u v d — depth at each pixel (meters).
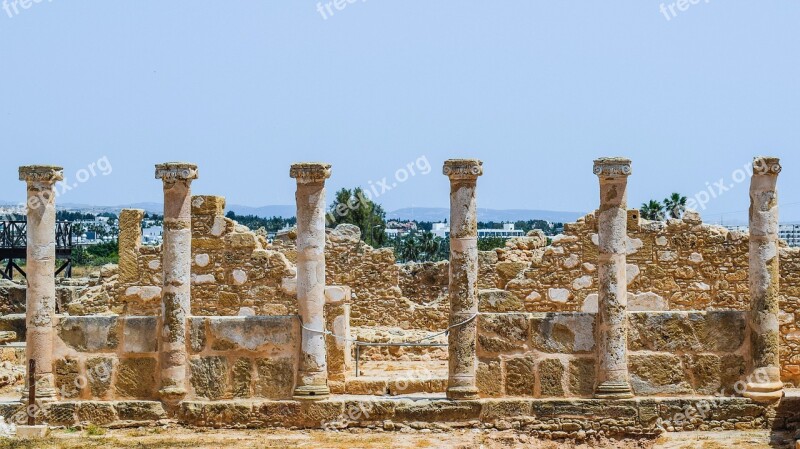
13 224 81.50
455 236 37.12
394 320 58.38
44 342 37.50
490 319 37.16
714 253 48.91
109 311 56.78
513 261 57.25
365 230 102.56
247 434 36.25
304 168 37.03
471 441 35.25
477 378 37.06
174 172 37.28
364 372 45.12
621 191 36.81
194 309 48.25
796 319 45.66
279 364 37.12
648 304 49.03
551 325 37.06
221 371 37.19
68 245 84.81
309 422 36.66
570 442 36.03
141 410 37.00
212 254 48.41
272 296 48.12
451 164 37.03
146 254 52.16
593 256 49.94
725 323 37.16
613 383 36.50
